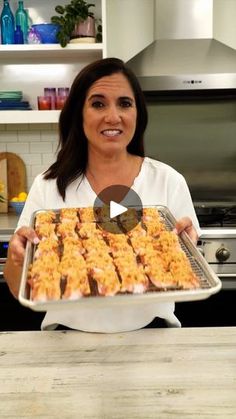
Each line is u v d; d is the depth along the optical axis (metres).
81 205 1.25
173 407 0.77
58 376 0.87
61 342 1.01
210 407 0.77
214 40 2.53
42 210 1.23
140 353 0.95
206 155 2.96
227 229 2.22
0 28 2.51
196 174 2.98
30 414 0.76
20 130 2.80
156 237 1.05
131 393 0.81
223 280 2.28
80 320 1.14
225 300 2.37
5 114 2.48
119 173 1.27
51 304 0.75
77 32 2.44
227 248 2.23
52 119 2.49
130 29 2.74
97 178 1.26
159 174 1.29
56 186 1.28
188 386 0.83
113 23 2.74
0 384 0.85
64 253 0.96
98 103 1.15
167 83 2.40
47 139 2.81
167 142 2.95
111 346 0.99
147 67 2.42
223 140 2.93
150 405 0.78
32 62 2.74
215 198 2.98
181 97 2.85
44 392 0.82
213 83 2.39
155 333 1.05
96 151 1.22
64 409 0.77
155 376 0.86
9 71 2.76
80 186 1.26
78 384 0.84
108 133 1.15
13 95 2.52
